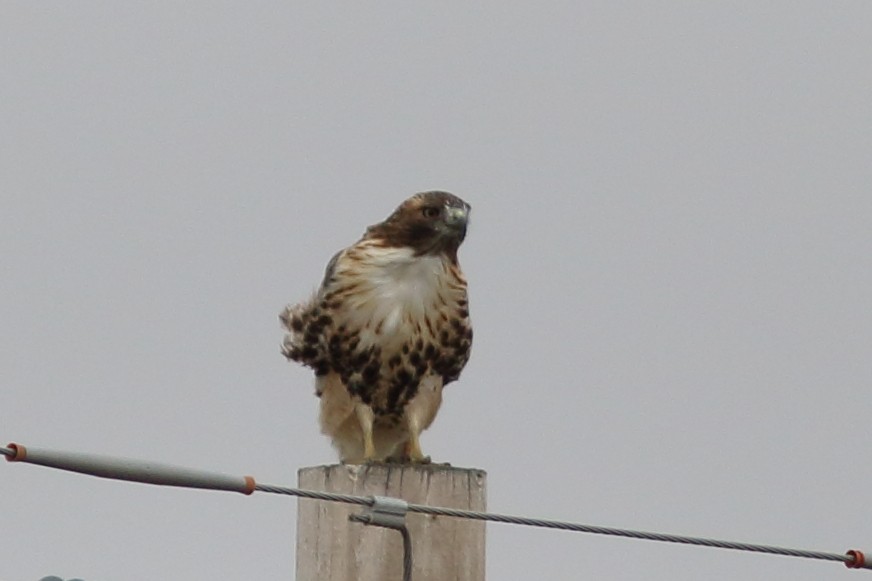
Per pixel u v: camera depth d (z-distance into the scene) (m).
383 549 12.31
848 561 13.17
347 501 11.92
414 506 12.11
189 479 11.27
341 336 15.39
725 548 12.93
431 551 12.44
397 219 15.30
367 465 12.53
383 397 15.58
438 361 15.46
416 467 12.56
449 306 15.32
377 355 15.36
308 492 11.73
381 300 15.27
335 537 12.48
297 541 12.73
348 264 15.38
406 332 15.28
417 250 15.23
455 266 15.35
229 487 11.46
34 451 10.77
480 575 12.51
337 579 12.41
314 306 15.49
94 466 10.95
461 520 12.50
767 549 13.03
